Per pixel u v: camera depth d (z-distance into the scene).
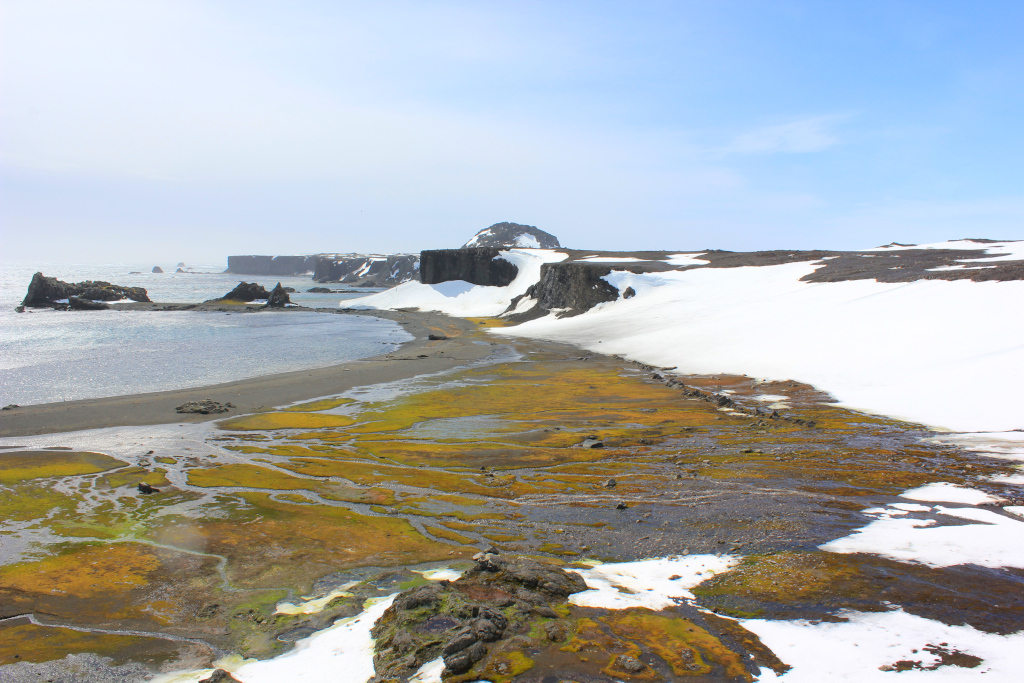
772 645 9.00
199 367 48.34
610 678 8.15
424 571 12.33
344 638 9.57
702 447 22.70
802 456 20.94
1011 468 18.92
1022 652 8.58
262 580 11.98
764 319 55.03
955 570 11.53
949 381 29.95
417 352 59.38
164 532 14.56
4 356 53.69
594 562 12.55
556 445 23.59
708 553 12.80
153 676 8.73
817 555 12.41
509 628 9.51
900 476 18.20
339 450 23.09
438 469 20.28
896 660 8.45
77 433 26.19
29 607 10.95
